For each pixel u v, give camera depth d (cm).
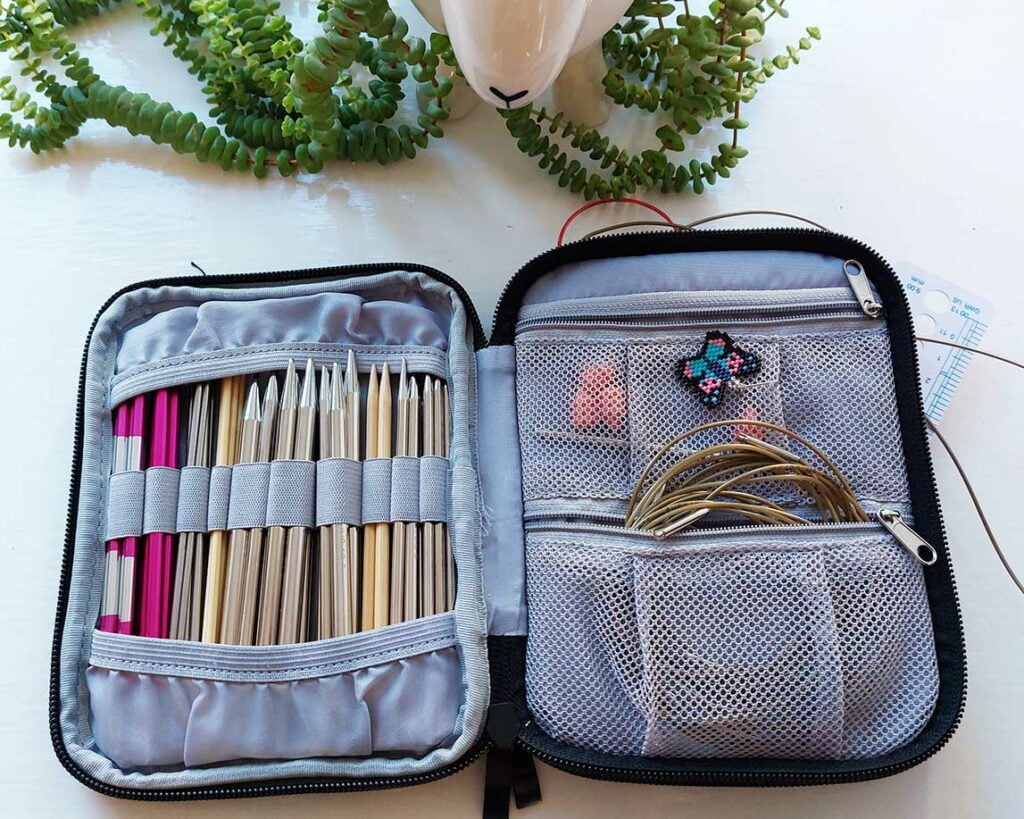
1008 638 61
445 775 52
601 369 55
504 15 44
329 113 63
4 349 67
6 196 70
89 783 52
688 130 67
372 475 55
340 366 58
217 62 67
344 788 52
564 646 52
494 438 58
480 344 61
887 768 50
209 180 71
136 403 57
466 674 52
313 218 70
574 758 51
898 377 55
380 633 52
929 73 73
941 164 71
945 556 53
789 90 73
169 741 52
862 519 53
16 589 62
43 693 60
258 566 54
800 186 71
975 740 58
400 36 60
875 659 50
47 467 65
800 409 55
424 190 70
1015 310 68
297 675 52
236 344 58
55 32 65
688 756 51
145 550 55
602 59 68
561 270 59
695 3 73
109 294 69
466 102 71
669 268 58
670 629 50
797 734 50
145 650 52
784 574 50
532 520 55
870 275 57
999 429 66
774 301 56
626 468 54
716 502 51
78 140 71
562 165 67
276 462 55
